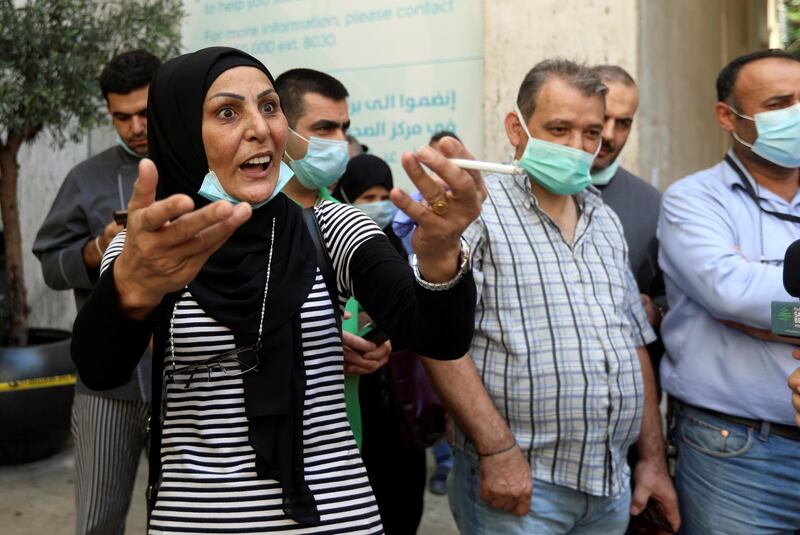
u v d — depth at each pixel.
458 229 1.45
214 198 1.75
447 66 5.43
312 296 1.79
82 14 4.96
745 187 2.73
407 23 5.54
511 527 2.44
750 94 2.68
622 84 3.30
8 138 5.14
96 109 5.13
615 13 4.75
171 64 1.83
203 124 1.75
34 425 5.06
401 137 5.60
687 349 2.76
